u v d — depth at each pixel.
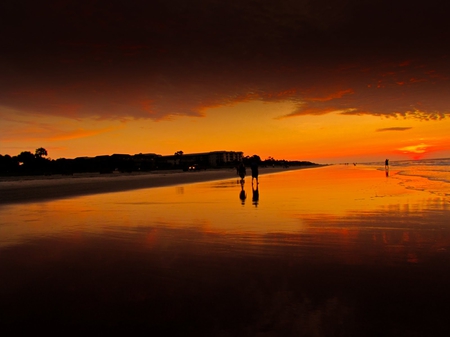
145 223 9.00
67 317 3.45
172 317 3.38
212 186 25.20
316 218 8.98
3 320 3.42
